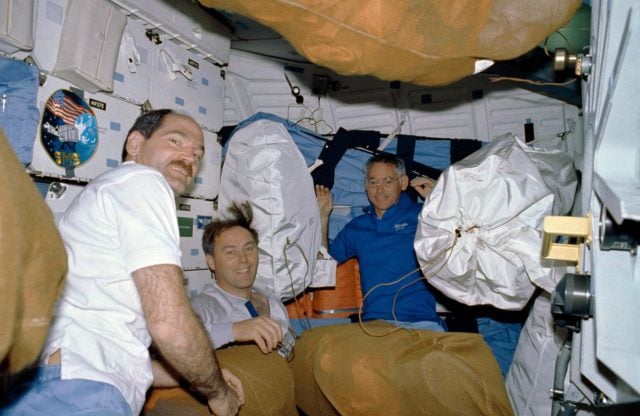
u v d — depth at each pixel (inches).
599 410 62.1
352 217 140.9
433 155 138.7
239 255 107.9
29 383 49.5
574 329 61.0
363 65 68.2
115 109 96.7
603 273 47.1
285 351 107.3
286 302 130.0
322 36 63.7
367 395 87.2
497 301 90.1
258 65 146.4
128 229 53.3
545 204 83.1
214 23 125.3
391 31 60.5
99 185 57.1
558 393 74.6
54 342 51.7
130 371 55.4
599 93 49.0
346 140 142.5
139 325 57.1
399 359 88.1
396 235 124.0
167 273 52.1
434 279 92.8
